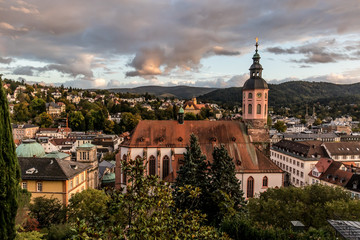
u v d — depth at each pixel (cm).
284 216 4200
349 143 11294
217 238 2214
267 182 6506
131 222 1742
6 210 2075
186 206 4269
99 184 9262
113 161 11769
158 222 1675
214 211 4159
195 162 4903
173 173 6600
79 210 4597
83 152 8206
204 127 7062
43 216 4278
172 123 7056
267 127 7125
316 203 4378
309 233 3288
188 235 1758
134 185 1834
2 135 2064
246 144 6900
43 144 15775
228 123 7219
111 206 1720
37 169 5872
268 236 3209
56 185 5762
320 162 9569
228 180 4400
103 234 1595
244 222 3441
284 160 11794
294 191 4825
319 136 19062
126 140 7044
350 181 7925
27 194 3691
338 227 3288
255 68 7138
